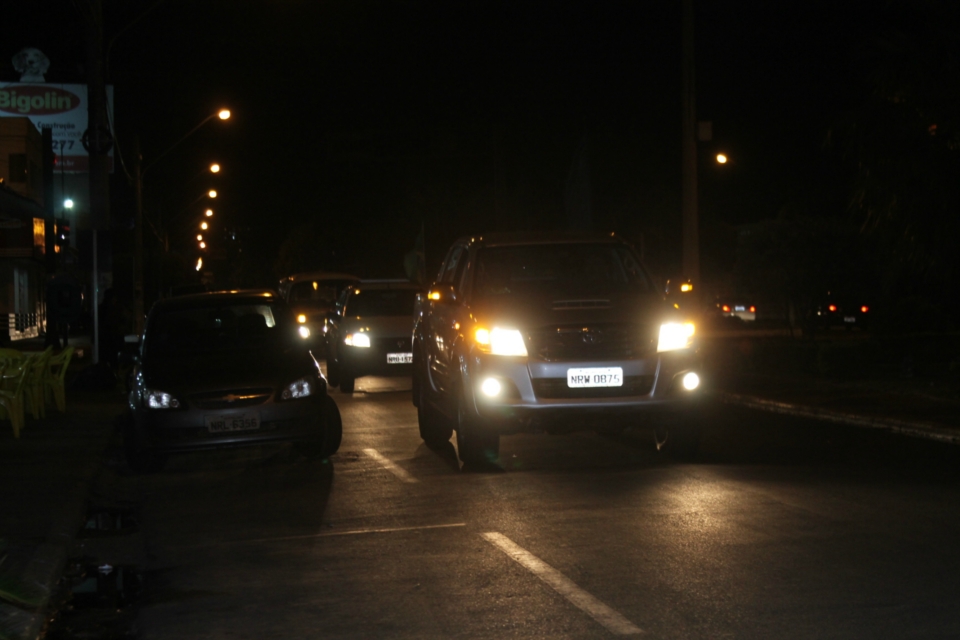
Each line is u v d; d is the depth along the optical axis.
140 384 14.01
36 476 13.12
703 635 6.55
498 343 12.56
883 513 9.98
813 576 7.82
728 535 9.20
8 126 59.44
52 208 64.31
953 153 19.12
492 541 9.24
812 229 40.91
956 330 32.00
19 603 7.57
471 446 13.09
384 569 8.42
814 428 16.72
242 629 6.98
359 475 13.15
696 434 13.25
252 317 15.73
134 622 7.33
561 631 6.70
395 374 24.70
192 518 10.88
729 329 54.31
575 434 16.23
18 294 59.62
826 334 47.38
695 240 24.80
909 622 6.71
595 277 14.03
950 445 14.61
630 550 8.76
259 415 13.66
